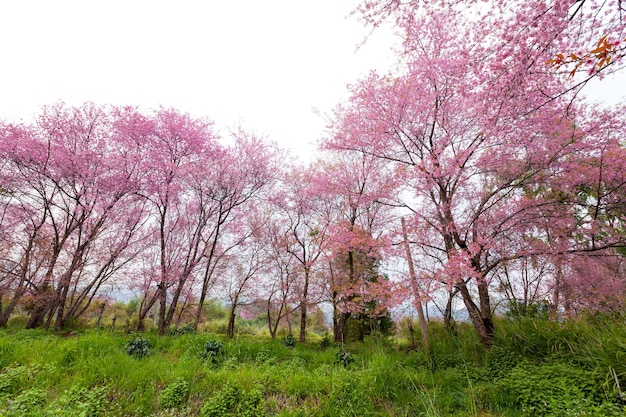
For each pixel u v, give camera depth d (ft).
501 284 30.07
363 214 39.09
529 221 24.04
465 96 20.04
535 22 12.93
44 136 36.76
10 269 36.70
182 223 41.73
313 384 17.02
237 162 42.34
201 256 37.96
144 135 38.60
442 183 24.62
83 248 35.99
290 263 43.96
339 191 38.01
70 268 35.14
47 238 38.22
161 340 25.34
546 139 23.18
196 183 39.42
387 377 17.40
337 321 39.04
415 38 25.48
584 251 21.49
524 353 19.52
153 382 16.35
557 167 23.25
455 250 22.44
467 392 16.63
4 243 35.70
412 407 15.38
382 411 14.99
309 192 41.45
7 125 35.40
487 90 17.26
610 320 19.01
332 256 35.68
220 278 45.19
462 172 23.95
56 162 35.60
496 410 14.99
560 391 14.28
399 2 14.88
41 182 36.35
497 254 26.09
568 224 23.56
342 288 32.19
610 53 9.46
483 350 22.11
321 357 24.72
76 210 36.70
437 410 14.61
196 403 15.46
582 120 23.57
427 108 26.18
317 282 41.42
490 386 16.71
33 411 12.73
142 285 40.34
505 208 25.38
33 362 16.94
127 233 39.50
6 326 35.19
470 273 20.57
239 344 24.84
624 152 22.20
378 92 27.66
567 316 23.56
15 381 15.07
